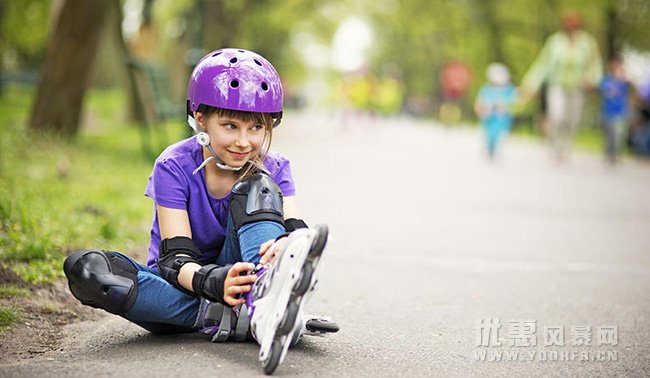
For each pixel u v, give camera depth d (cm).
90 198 859
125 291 390
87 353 402
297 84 7419
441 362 418
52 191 866
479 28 4428
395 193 1208
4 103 2619
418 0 5416
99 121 2280
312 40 5231
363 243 799
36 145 1212
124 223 766
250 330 402
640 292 625
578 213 1076
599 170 1697
